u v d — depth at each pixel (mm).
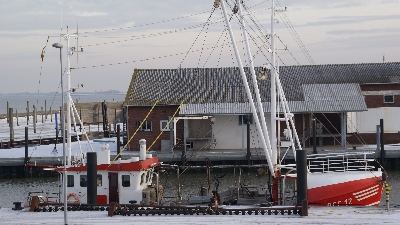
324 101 121375
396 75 129875
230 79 129500
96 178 66812
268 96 122375
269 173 74375
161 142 121562
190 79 130500
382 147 110625
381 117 126500
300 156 63219
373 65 134750
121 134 162000
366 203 68062
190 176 104812
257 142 121188
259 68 131125
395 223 52781
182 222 55375
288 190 71375
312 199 67688
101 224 55406
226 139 121875
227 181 97625
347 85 126062
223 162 112812
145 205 62031
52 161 112938
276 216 58312
